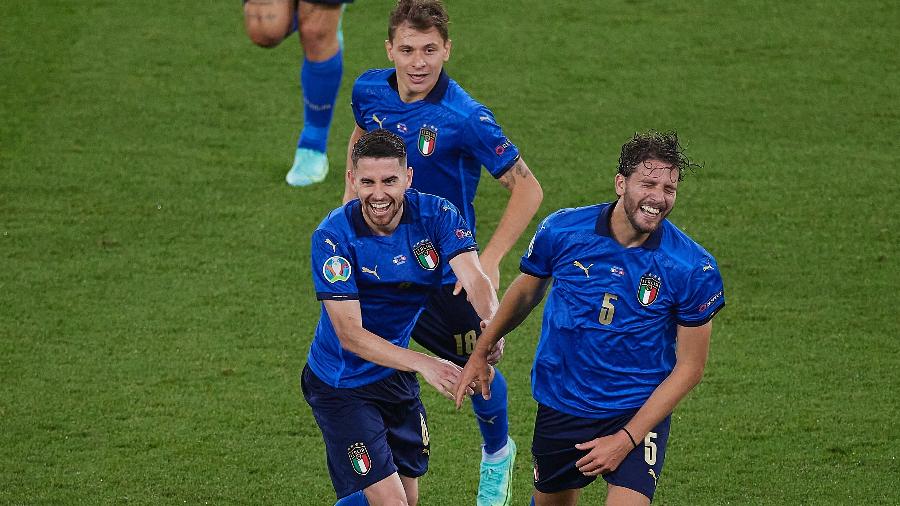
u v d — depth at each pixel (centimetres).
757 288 2939
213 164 3497
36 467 2211
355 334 1784
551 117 3803
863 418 2419
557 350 1803
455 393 1802
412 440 1948
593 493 2203
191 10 4462
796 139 3706
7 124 3666
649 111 3856
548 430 1842
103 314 2780
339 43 3275
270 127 3725
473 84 3988
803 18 4475
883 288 2939
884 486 2191
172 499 2127
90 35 4234
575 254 1748
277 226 3195
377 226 1806
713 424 2400
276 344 2683
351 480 1852
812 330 2762
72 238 3105
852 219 3262
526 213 2083
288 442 2323
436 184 2138
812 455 2295
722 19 4462
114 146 3569
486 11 4491
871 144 3688
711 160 3569
